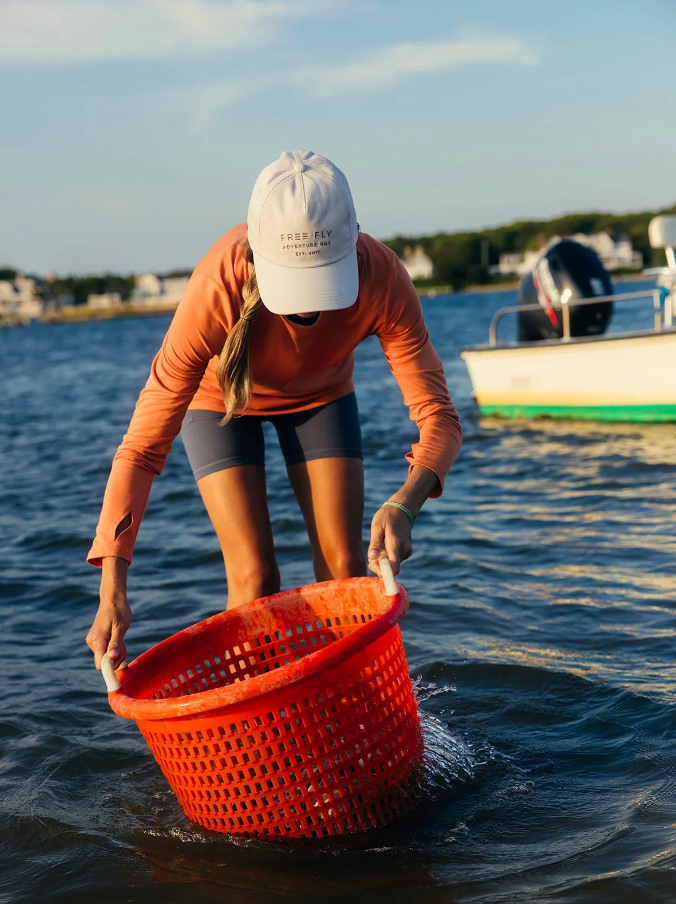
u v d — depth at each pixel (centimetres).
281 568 469
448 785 236
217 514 277
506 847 204
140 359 3008
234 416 277
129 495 234
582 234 11050
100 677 338
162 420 238
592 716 271
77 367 2823
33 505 702
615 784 230
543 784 234
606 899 179
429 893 188
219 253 232
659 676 294
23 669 348
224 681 271
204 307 230
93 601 438
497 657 320
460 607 378
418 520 551
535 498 589
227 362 233
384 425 995
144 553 518
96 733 287
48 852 220
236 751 208
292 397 274
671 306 818
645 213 10856
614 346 838
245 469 277
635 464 666
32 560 527
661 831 202
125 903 196
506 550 468
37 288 13475
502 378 956
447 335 2812
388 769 219
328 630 270
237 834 219
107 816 236
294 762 209
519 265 11294
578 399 888
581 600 378
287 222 213
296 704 206
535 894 183
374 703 215
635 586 392
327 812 213
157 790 250
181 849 216
